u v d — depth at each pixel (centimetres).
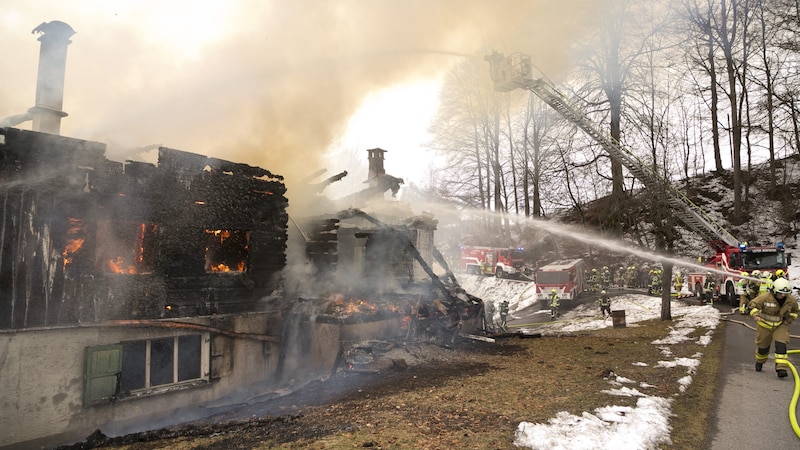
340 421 628
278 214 1201
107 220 863
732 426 555
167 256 949
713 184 3597
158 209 938
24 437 736
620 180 2591
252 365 1099
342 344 1088
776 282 795
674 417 587
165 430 708
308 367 1140
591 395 685
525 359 1032
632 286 2758
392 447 505
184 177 984
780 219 2880
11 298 741
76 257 820
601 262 3200
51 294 783
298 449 521
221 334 1030
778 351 779
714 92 3475
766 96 3148
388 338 1217
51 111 958
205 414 902
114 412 843
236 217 1089
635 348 1088
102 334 838
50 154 794
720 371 824
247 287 1108
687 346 1073
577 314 2117
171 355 991
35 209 773
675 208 1969
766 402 646
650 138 2598
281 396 882
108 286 855
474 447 493
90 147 844
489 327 1630
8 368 725
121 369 858
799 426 545
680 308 1839
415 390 786
